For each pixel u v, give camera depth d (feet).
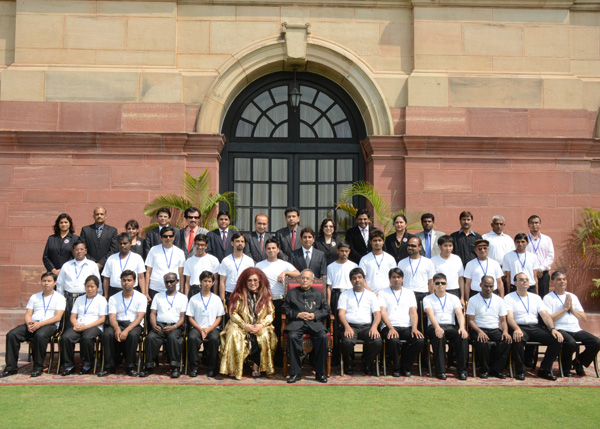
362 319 23.49
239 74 33.58
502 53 34.22
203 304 23.09
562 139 33.32
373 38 34.19
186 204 31.19
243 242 24.85
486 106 33.81
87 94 32.68
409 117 33.42
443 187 33.14
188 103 33.22
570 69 34.81
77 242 25.07
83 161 32.32
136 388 20.63
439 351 22.77
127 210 32.22
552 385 22.00
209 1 33.60
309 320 22.56
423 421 17.46
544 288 28.55
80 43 33.04
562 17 34.47
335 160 35.12
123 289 23.32
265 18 33.81
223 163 34.68
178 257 25.48
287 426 16.76
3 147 32.14
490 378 23.07
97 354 23.09
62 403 18.70
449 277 25.29
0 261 31.91
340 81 34.78
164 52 33.14
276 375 23.08
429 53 33.96
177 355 22.45
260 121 35.04
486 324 23.48
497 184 33.32
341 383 21.85
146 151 32.42
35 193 32.09
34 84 32.60
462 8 34.24
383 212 31.81
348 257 27.66
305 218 34.96
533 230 28.63
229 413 17.88
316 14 34.01
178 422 16.97
